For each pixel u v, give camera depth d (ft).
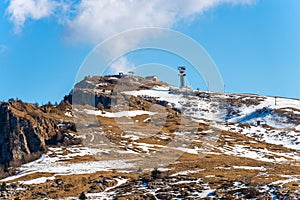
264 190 262.67
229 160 432.66
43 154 433.07
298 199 237.86
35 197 283.79
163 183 298.97
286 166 388.57
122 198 261.65
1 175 370.32
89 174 339.16
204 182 296.51
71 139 476.13
